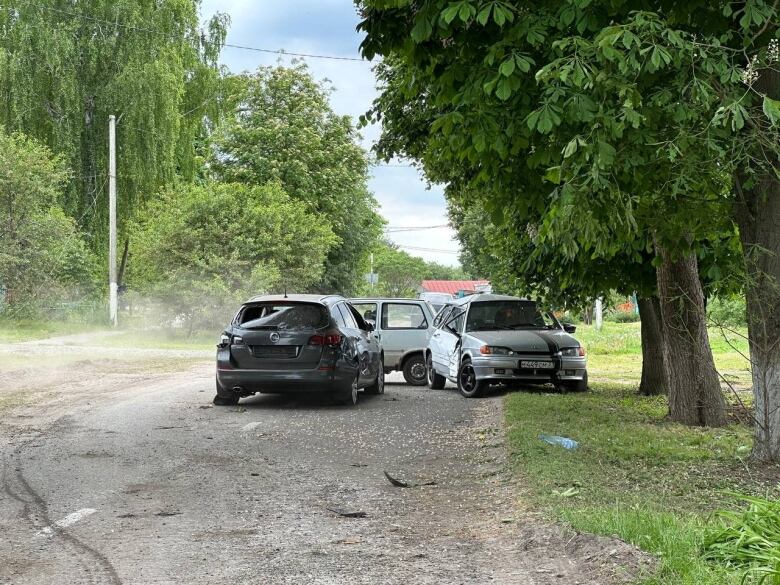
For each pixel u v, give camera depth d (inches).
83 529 262.4
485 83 287.1
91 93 1622.8
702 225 363.3
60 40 1536.7
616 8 265.1
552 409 546.3
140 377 801.6
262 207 1523.1
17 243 1444.4
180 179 1818.4
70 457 384.8
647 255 567.5
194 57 1850.4
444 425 498.9
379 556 233.3
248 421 510.0
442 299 1861.5
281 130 1998.0
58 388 689.6
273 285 1487.5
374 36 331.3
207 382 756.0
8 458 381.4
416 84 386.0
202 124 2062.0
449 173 605.3
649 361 697.6
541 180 334.0
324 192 2027.6
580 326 2297.0
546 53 285.0
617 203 273.1
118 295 1555.1
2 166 1413.6
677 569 197.9
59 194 1504.7
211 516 280.7
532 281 645.9
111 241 1514.5
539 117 257.1
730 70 256.1
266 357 563.2
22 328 1411.2
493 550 239.3
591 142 250.5
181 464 371.2
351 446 425.7
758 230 346.9
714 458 378.6
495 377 646.5
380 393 689.0
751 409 589.0
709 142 262.7
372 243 2297.0
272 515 282.7
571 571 213.6
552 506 279.0
